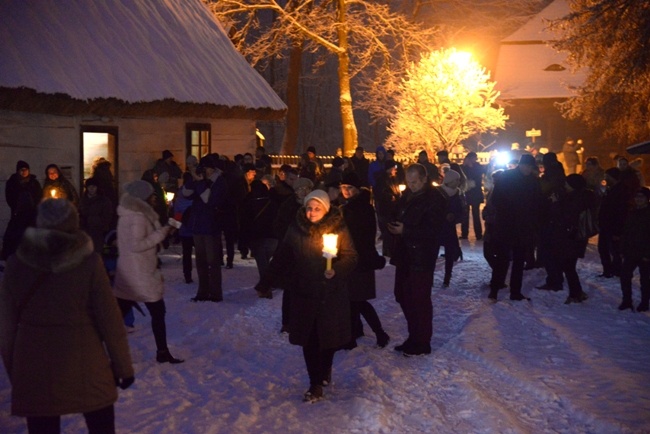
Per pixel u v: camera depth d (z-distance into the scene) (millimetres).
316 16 36812
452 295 12156
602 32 24250
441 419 6508
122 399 6984
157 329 8195
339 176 18000
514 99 42594
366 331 9859
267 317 10602
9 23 16031
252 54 39500
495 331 9531
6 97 14836
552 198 11461
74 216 4781
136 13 19797
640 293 12039
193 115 18969
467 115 35031
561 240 11336
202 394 7230
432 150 34750
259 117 21375
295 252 7023
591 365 8055
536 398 7113
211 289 11656
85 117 17281
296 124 40250
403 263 8594
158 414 6582
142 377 7656
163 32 20125
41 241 4641
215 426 6266
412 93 35094
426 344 8609
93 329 4793
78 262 4715
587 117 27875
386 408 6723
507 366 8000
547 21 25953
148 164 18922
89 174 19203
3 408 6820
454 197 12773
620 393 7086
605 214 13406
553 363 8133
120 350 4832
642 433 6082
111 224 12648
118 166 18219
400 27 37906
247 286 13070
